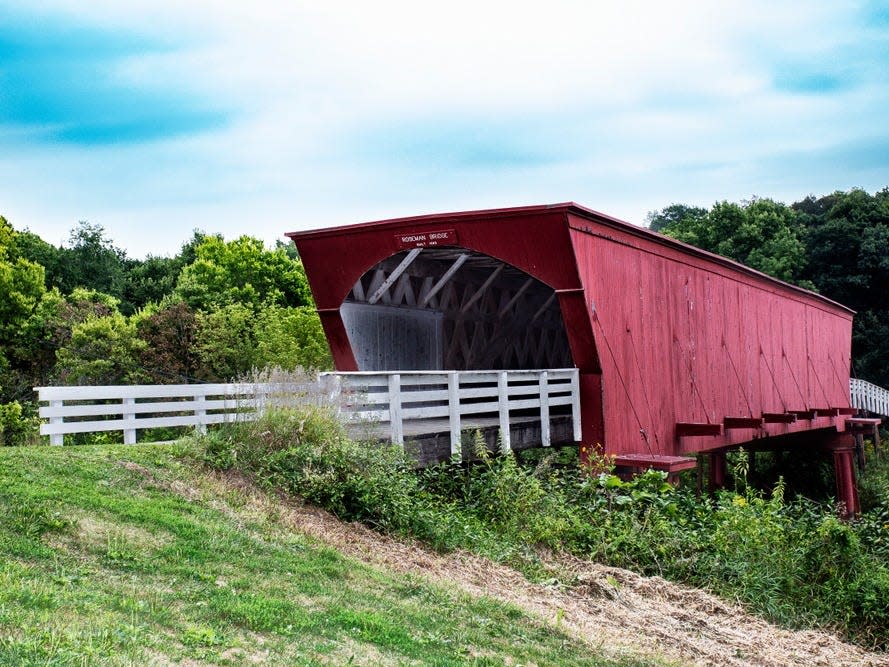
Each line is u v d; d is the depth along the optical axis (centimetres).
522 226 1329
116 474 880
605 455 1315
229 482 945
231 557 698
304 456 985
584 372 1396
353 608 635
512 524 1095
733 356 1973
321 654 526
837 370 2892
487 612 710
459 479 1220
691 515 1251
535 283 1945
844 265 4641
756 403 2105
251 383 1088
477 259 1695
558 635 694
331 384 1103
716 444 1844
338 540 846
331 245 1498
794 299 2445
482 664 572
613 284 1434
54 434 991
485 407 1251
